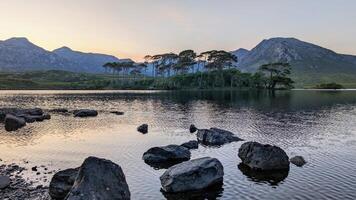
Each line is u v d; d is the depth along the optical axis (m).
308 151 47.16
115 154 46.19
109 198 27.34
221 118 84.56
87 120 82.75
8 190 31.48
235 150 47.84
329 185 32.81
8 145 52.22
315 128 68.19
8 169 38.44
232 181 34.31
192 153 46.19
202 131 55.75
